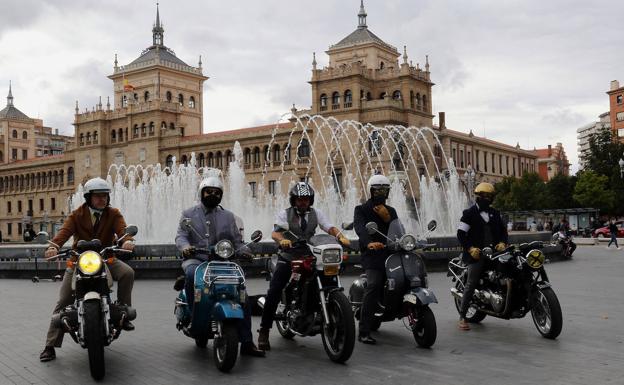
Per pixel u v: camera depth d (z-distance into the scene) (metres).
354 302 10.36
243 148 89.12
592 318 11.90
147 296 16.77
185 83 114.06
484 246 10.66
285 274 9.19
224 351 8.21
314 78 81.31
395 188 61.97
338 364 8.57
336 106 80.31
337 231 9.18
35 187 117.12
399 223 9.68
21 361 9.01
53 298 16.78
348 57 93.88
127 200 55.97
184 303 9.22
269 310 9.30
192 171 55.72
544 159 169.00
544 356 8.80
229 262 8.59
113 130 104.25
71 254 8.65
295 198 9.34
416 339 9.62
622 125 127.62
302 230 9.34
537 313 10.25
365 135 77.75
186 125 113.44
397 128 77.75
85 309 7.84
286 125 84.94
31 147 147.12
